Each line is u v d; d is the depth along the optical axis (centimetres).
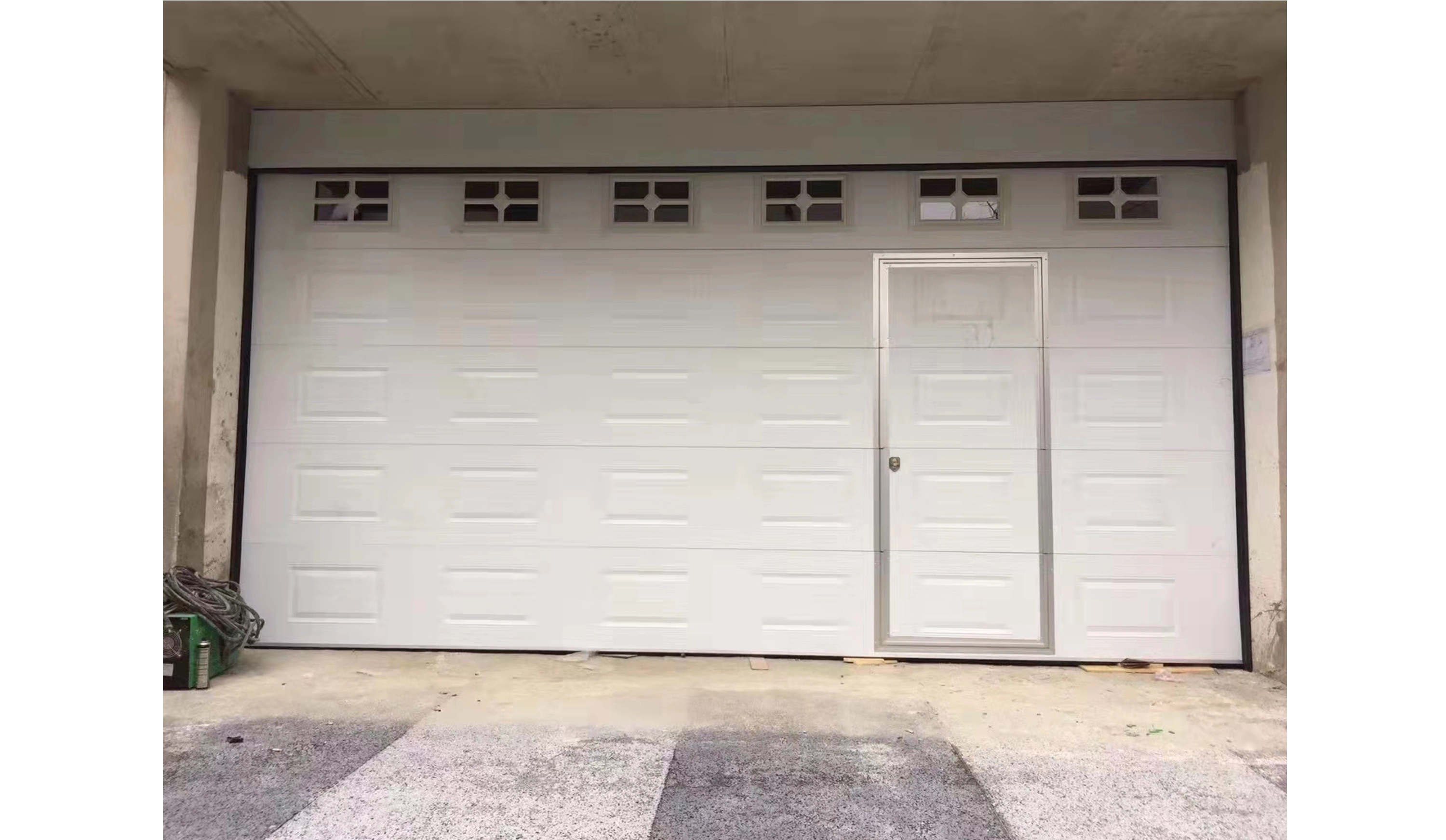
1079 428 442
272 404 461
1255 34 376
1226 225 443
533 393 460
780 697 374
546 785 275
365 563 458
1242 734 329
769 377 454
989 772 289
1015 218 449
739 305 456
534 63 410
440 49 398
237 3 357
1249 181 429
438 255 463
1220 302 441
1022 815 256
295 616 457
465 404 461
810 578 447
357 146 463
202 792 268
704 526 452
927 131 450
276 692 377
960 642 441
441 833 242
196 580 405
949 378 448
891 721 341
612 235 461
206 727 329
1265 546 416
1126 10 357
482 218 463
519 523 457
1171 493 438
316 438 461
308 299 462
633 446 455
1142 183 447
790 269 455
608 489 455
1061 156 445
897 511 446
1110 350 443
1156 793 273
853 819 253
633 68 413
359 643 455
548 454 458
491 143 461
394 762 293
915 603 443
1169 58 398
